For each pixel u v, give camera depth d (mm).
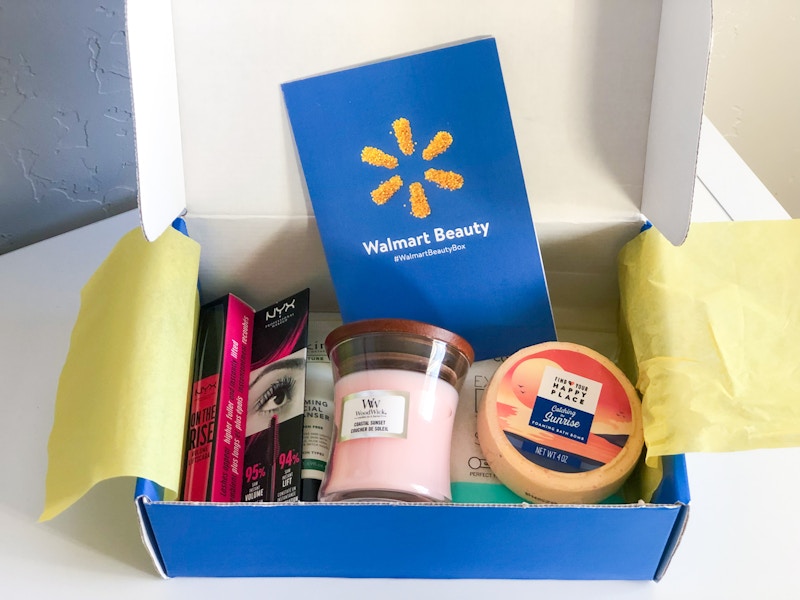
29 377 635
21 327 670
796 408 494
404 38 578
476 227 598
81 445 480
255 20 575
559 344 575
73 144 719
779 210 750
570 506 443
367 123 589
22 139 692
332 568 507
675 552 497
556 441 534
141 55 491
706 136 823
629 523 459
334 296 688
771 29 896
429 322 611
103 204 785
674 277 570
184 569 505
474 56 575
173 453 485
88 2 638
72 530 540
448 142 589
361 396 520
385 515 454
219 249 637
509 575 512
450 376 545
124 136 741
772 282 566
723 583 517
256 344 615
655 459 500
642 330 563
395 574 513
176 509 447
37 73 656
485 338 616
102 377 507
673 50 539
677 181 528
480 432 558
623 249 617
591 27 572
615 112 588
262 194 609
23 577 513
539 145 597
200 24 573
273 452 544
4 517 546
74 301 690
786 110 961
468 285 606
